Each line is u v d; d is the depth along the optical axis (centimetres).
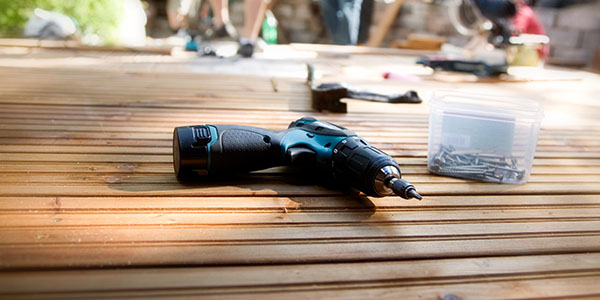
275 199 98
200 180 106
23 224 81
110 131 140
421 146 144
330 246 81
